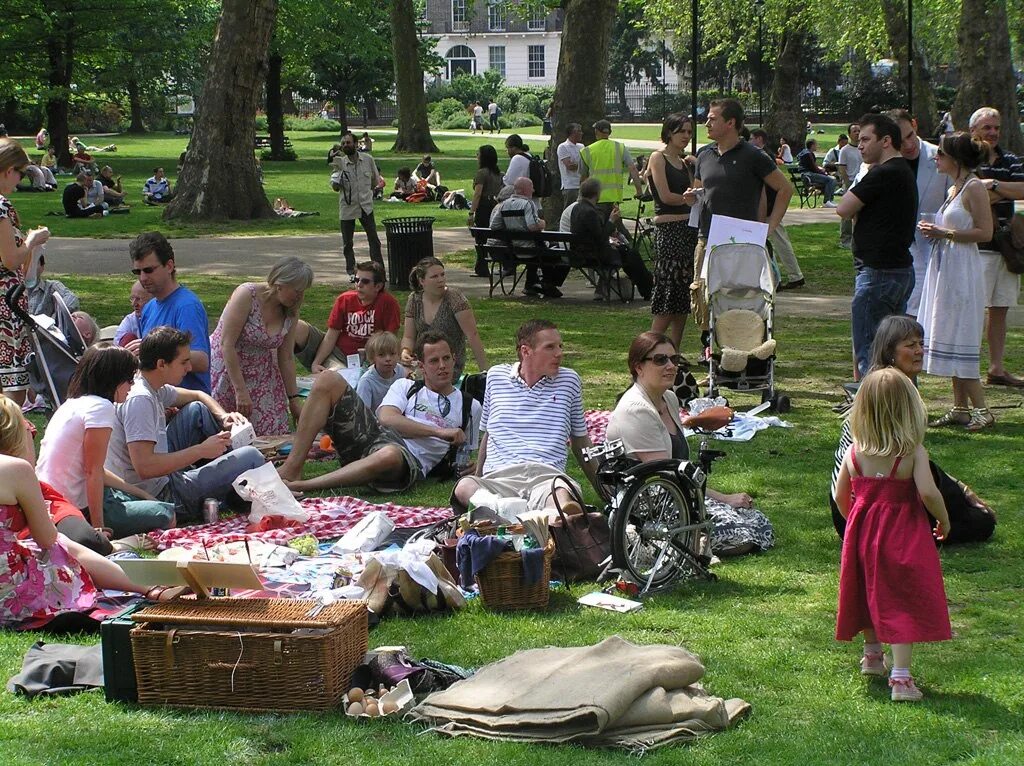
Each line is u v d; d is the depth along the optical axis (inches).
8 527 210.1
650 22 1760.6
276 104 1924.2
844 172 1153.4
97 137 2691.9
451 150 2031.3
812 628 213.6
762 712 178.1
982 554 253.6
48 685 186.2
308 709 177.0
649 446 246.1
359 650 186.9
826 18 1518.2
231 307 338.6
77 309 400.2
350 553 250.1
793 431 364.2
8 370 333.1
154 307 332.2
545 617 219.3
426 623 216.5
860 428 184.7
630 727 167.8
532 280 643.5
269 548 247.8
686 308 440.1
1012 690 185.5
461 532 235.8
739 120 398.0
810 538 267.9
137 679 180.2
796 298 633.0
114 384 265.1
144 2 1750.7
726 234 391.9
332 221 1061.8
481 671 182.4
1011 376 416.5
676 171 437.4
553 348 267.7
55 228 1000.2
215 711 178.4
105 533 253.6
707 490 278.1
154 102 2938.0
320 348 402.6
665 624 214.8
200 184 1052.5
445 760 159.2
